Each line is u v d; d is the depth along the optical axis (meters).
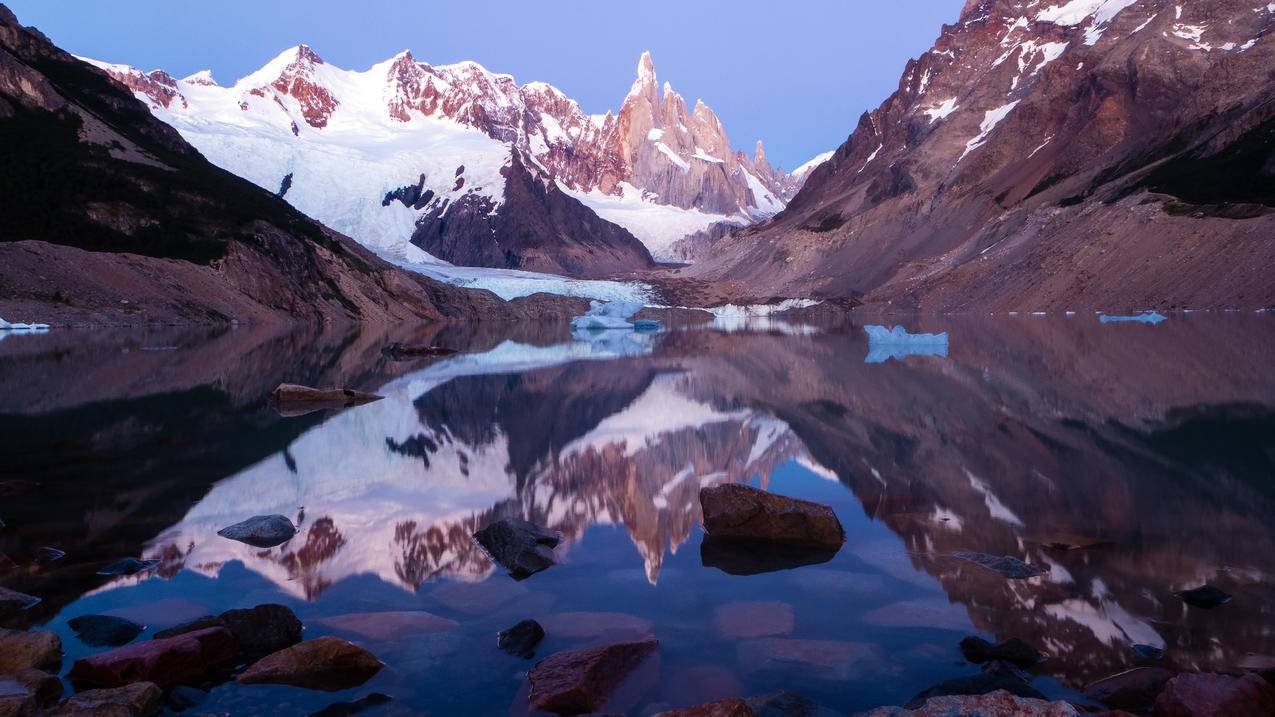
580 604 5.03
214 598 5.11
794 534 6.39
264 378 20.69
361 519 6.96
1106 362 21.42
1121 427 10.94
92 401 15.49
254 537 6.38
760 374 20.78
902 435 10.91
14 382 18.84
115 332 47.22
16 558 5.84
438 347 35.22
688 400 15.47
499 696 3.89
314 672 4.08
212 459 9.68
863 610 4.85
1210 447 9.38
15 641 4.23
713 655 4.29
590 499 7.74
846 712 3.66
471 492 8.03
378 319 85.88
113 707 3.61
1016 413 12.57
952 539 6.17
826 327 60.41
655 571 5.68
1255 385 15.38
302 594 5.19
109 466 9.20
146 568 5.66
